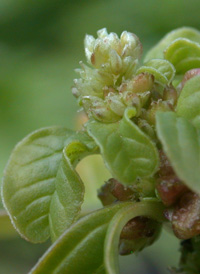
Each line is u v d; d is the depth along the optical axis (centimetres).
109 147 8
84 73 9
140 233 9
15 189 9
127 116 8
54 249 9
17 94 18
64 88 19
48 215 9
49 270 9
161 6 19
